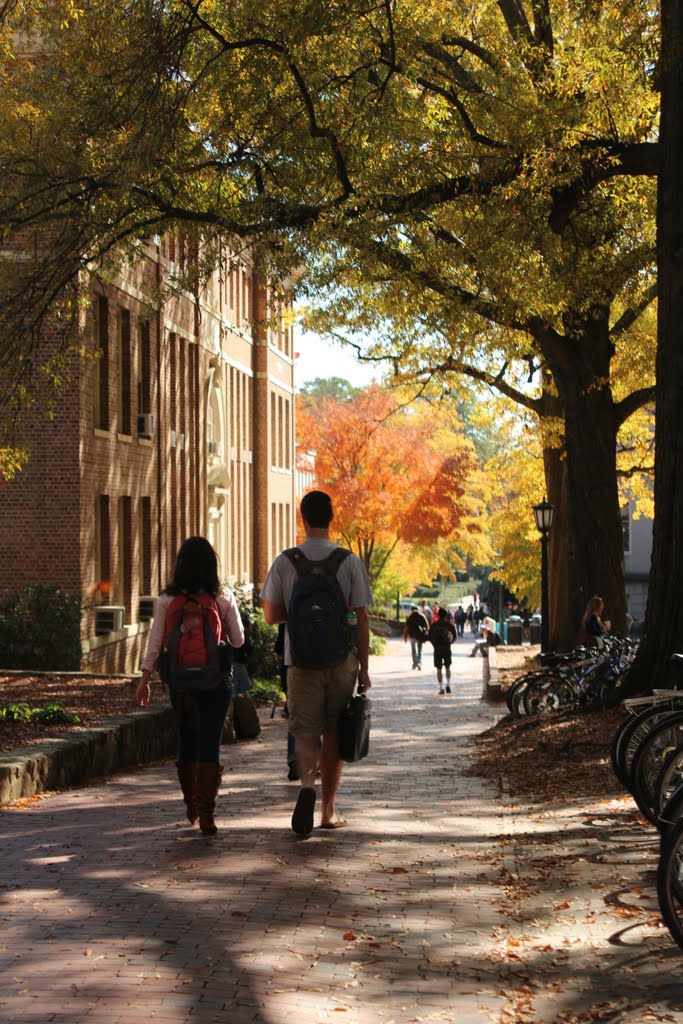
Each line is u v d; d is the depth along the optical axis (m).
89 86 16.09
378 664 49.44
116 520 27.30
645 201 19.09
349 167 16.61
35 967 5.31
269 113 16.34
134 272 28.47
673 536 13.54
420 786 11.66
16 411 18.34
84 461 24.69
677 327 13.28
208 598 8.42
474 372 23.66
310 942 5.83
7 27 17.61
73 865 7.39
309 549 8.09
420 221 17.17
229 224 16.75
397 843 8.20
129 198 16.58
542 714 18.03
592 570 22.17
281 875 7.14
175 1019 4.70
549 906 6.58
